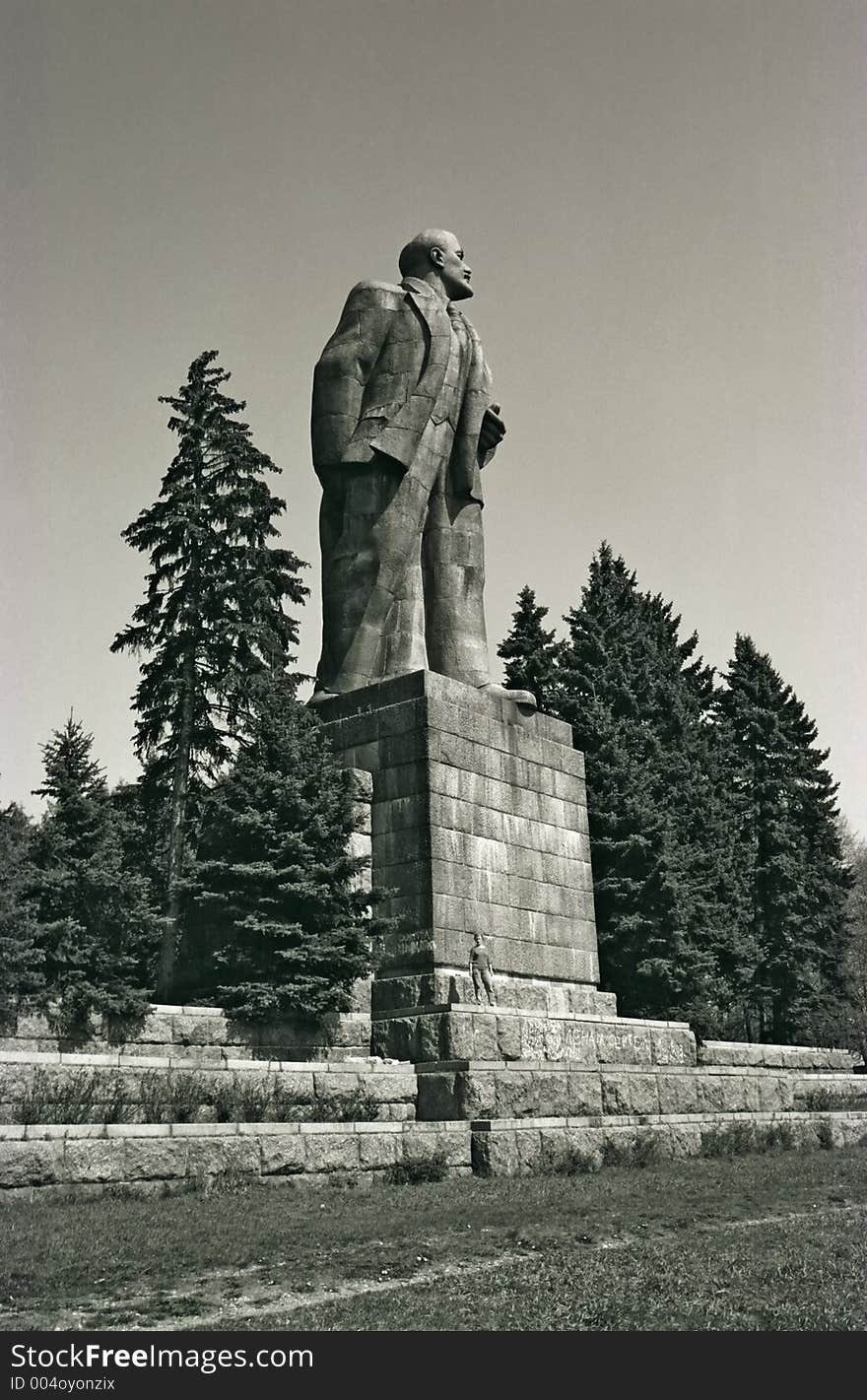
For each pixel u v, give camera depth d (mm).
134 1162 12594
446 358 24969
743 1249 11047
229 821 20031
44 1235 10258
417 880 21047
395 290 25297
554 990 22828
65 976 16812
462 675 24328
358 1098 16359
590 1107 19391
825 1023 42781
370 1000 20641
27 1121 12750
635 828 31141
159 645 29969
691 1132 19781
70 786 18531
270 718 20828
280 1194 13227
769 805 43781
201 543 29875
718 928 36281
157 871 28641
